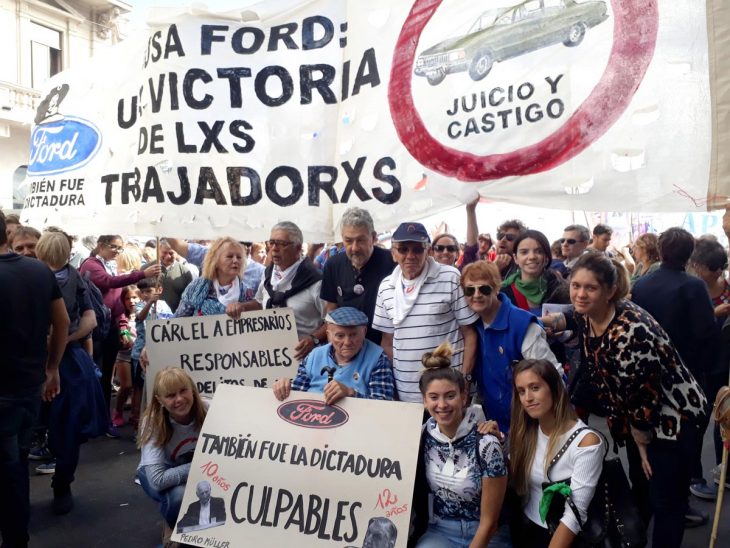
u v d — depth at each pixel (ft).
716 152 8.38
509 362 10.90
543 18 9.71
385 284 12.02
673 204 8.77
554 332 12.25
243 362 13.60
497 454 9.52
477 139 10.35
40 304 11.93
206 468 10.67
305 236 12.75
